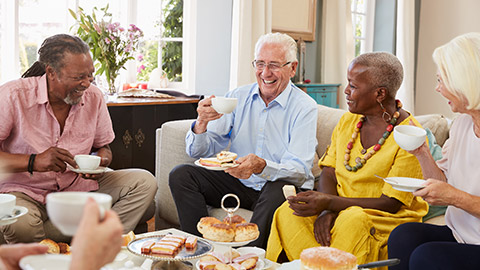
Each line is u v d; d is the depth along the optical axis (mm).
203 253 1699
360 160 2145
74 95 2238
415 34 7191
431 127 2650
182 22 4586
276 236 2105
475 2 6871
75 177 2361
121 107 3471
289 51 2492
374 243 1977
